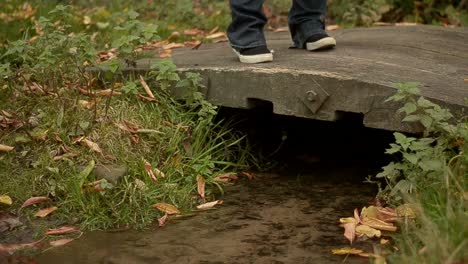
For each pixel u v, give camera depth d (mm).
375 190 3703
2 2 5953
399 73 3672
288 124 4492
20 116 3795
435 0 6648
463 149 3023
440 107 3223
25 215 3279
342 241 3047
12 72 4074
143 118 3811
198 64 4070
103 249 2998
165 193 3465
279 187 3775
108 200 3334
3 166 3518
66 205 3332
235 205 3514
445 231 2514
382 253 2779
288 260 2873
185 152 3777
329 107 3555
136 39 3988
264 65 3818
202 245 3037
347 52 4133
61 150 3598
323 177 3934
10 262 2840
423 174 3088
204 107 3834
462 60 4082
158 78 3842
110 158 3553
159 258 2908
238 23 3914
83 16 5926
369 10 6434
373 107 3430
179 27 6062
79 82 4047
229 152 4012
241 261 2873
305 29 4160
